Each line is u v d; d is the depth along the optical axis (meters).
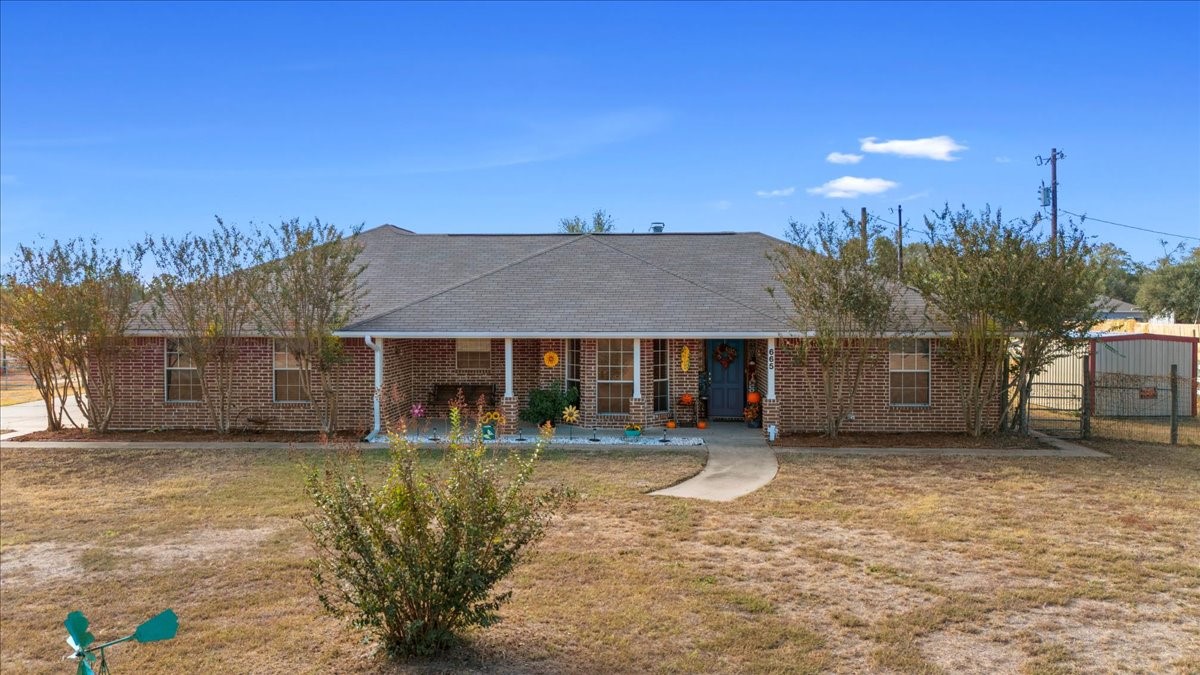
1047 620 8.02
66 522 11.98
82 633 5.54
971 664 7.08
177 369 19.92
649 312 19.61
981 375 18.41
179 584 9.34
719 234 25.36
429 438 18.17
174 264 18.53
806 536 10.93
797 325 18.08
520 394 21.42
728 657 7.23
